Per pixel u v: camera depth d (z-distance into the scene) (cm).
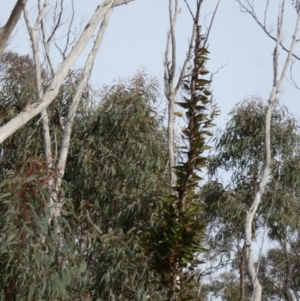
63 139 1164
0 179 1285
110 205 1257
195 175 712
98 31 1198
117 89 1313
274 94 1252
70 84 1355
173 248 694
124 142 1288
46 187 815
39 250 788
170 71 1095
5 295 792
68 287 885
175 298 712
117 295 1125
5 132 669
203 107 713
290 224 1450
